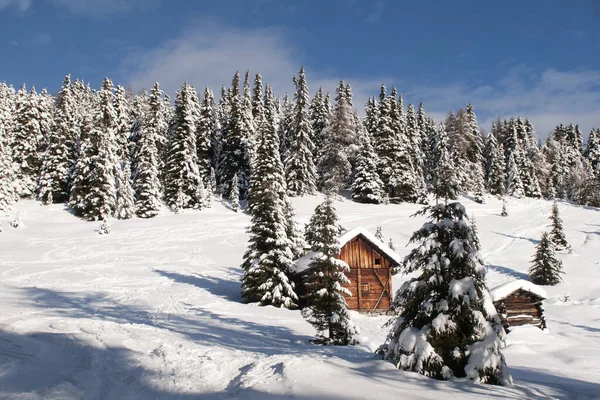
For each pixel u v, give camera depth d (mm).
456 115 86812
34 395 7590
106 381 8852
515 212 70750
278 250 27422
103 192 54688
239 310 24484
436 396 7910
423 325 10711
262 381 8594
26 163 60219
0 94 73312
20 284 27297
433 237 10930
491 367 9578
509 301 25406
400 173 70375
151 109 68375
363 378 8820
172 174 61844
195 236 49000
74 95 81312
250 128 71750
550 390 9367
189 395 8250
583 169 79000
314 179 69875
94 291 26797
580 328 26516
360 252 29844
